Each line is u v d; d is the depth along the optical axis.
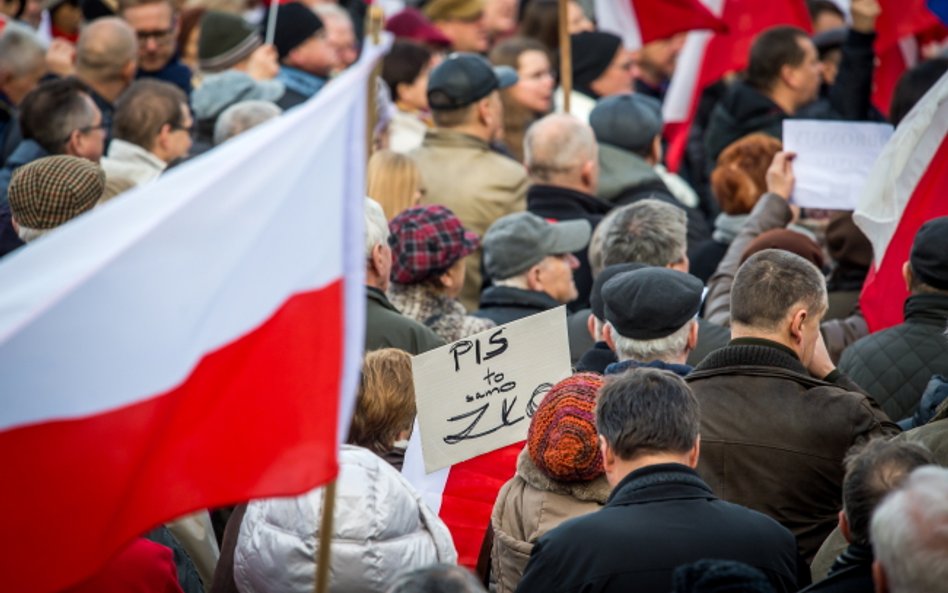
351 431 12.20
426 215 15.38
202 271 8.54
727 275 15.73
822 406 11.49
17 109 21.06
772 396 11.59
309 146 8.85
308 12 23.66
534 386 12.19
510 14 31.89
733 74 28.77
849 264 16.52
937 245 13.66
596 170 18.86
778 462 11.40
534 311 15.92
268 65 23.45
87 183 14.49
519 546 10.88
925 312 13.80
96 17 26.77
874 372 13.79
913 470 9.01
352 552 10.38
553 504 10.91
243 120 18.33
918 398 13.60
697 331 13.26
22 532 8.28
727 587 8.02
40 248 8.31
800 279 11.91
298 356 8.79
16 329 7.85
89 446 8.33
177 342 8.45
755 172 17.56
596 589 9.77
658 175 20.44
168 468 8.55
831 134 16.52
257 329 8.74
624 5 24.67
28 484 8.27
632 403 10.16
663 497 10.01
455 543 12.19
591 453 10.76
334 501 9.44
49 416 8.27
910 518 8.10
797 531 11.41
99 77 21.89
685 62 25.75
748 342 11.92
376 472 10.64
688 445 10.18
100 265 8.22
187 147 19.28
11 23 22.50
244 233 8.65
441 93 19.80
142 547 10.37
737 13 25.59
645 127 20.36
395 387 12.24
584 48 26.52
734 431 11.53
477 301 19.56
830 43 26.09
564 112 20.59
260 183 8.70
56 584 8.32
